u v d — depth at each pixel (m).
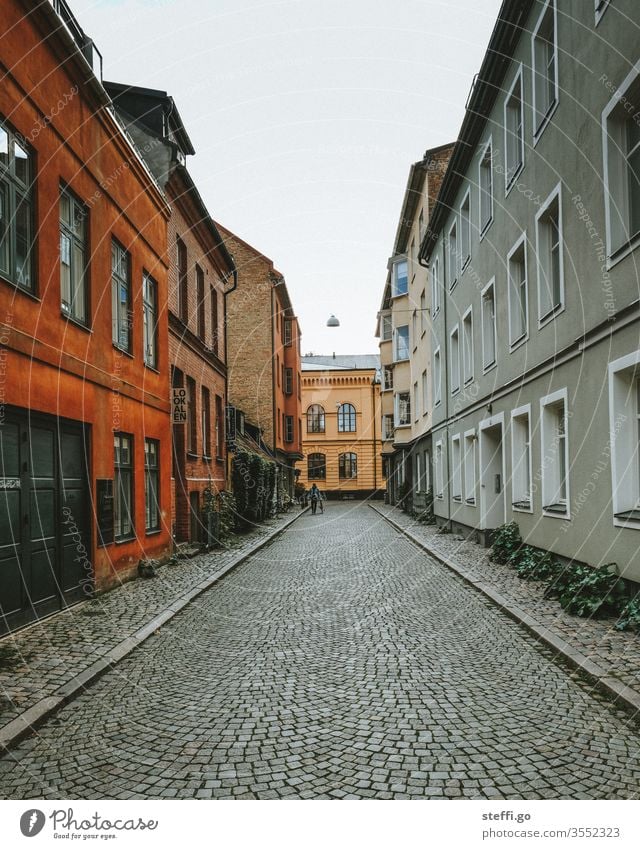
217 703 5.05
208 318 19.44
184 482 15.88
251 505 24.75
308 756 4.03
